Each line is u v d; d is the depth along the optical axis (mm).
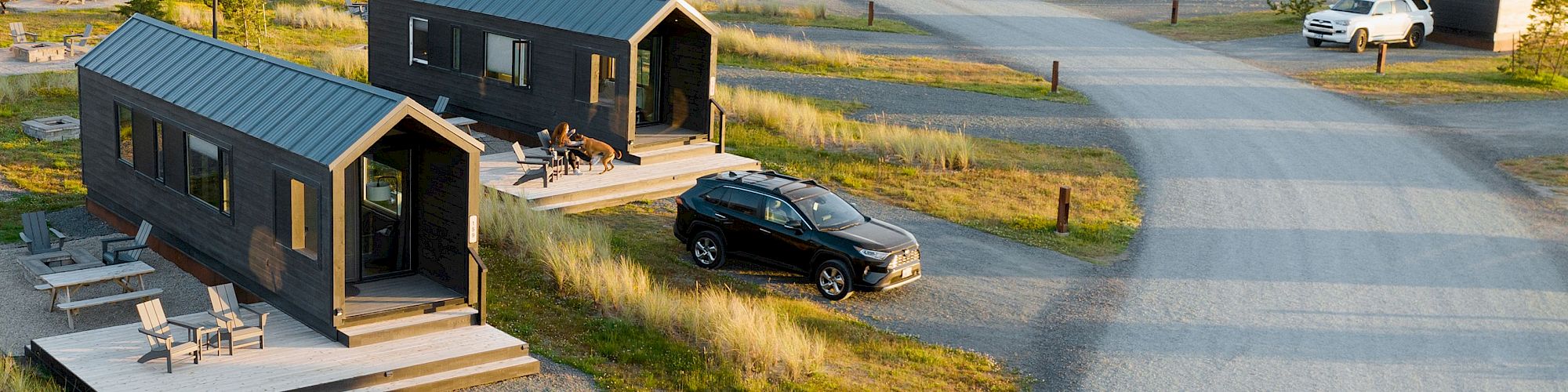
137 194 21531
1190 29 55688
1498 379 18125
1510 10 49406
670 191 27250
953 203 27875
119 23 46781
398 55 33750
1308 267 23484
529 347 18172
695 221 22500
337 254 16484
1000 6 62969
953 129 35719
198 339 15984
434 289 18234
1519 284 22672
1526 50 44688
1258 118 37688
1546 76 43719
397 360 16375
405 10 33000
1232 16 59219
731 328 18188
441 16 31859
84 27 45188
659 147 28875
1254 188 29484
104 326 18484
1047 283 22453
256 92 18625
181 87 19797
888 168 30812
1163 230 25953
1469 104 39906
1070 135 35188
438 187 18141
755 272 22469
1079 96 40781
